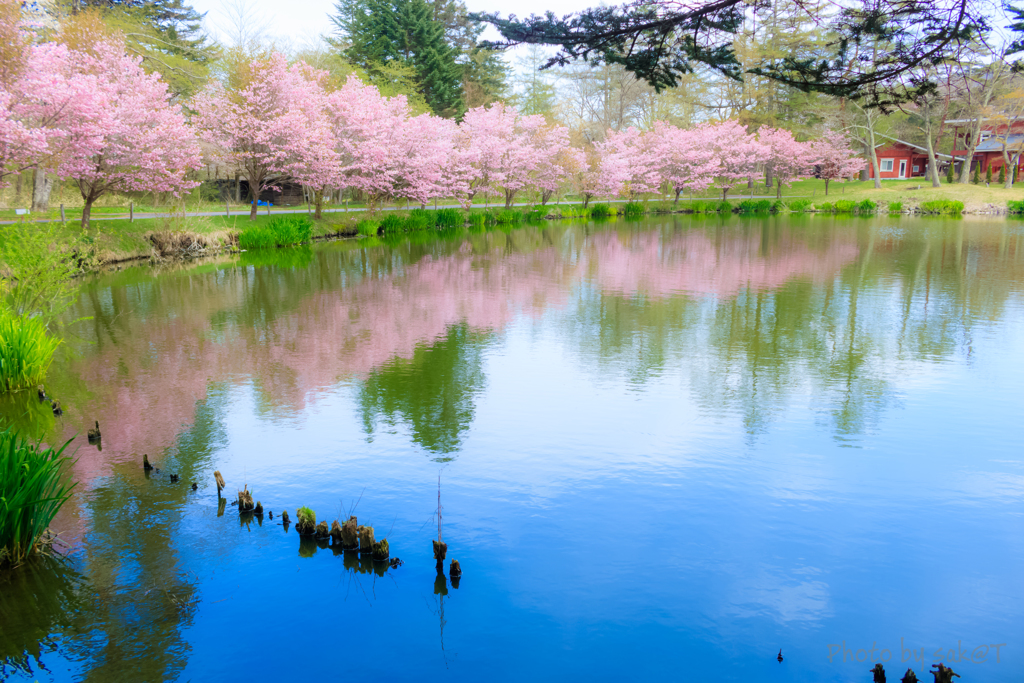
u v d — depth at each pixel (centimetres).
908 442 846
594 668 446
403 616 500
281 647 466
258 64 3034
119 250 2422
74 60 2388
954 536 621
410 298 1875
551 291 1992
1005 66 598
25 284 1339
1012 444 838
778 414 952
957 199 5112
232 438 859
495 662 451
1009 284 2003
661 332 1467
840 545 604
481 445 838
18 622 491
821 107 5822
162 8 4591
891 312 1645
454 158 4294
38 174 2612
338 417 938
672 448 829
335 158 3356
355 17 5694
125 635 477
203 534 617
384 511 666
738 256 2770
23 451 595
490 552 590
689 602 520
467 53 6153
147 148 2417
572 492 708
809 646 470
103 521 641
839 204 5347
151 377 1127
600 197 6244
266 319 1598
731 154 6144
